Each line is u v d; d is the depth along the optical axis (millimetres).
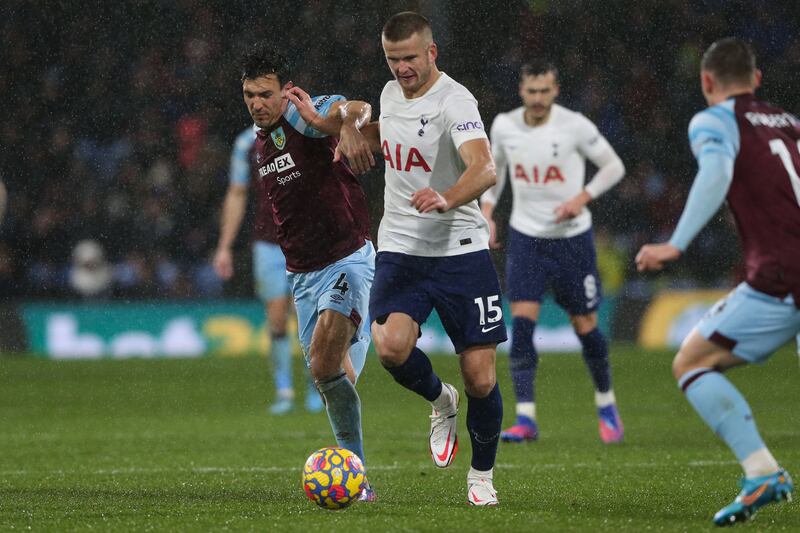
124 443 31953
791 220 15609
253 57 20172
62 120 66375
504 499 20312
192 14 64812
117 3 65812
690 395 16203
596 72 63312
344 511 18406
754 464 15758
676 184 63781
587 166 63750
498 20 60344
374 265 21062
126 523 17500
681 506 19266
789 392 45500
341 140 19422
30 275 64562
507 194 57438
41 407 42500
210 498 20766
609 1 62688
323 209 20609
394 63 18844
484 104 59656
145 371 54219
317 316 21297
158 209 65312
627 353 57469
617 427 30938
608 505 19391
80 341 60344
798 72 64250
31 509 19547
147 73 65875
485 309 19062
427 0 59188
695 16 63656
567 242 31297
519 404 31203
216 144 65438
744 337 15875
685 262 62406
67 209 65438
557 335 60031
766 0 63719
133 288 63969
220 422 37406
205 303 61094
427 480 23562
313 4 58469
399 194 19500
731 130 15867
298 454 28781
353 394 20438
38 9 66125
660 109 63844
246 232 63875
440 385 20703
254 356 60000
